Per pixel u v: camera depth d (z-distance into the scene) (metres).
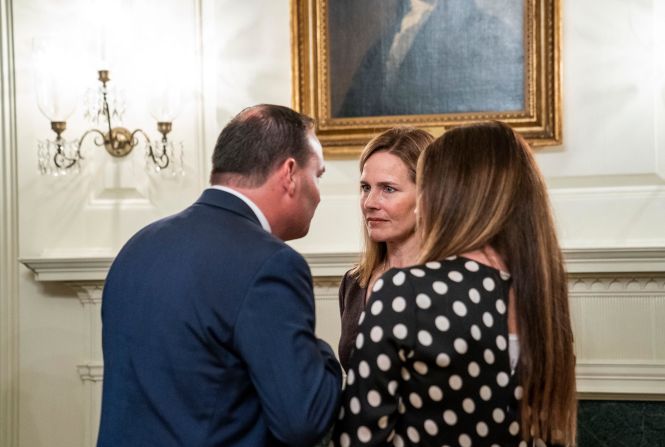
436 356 1.30
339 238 3.19
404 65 3.13
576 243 3.03
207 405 1.45
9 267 3.24
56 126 3.10
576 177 3.07
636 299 2.97
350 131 3.14
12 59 3.25
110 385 1.52
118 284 1.55
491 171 1.42
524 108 3.07
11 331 3.25
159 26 3.22
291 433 1.38
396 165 2.12
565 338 1.42
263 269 1.45
